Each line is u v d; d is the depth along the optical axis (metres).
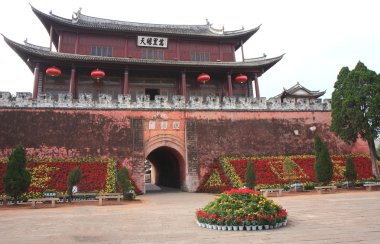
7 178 19.92
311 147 34.53
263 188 25.67
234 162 30.25
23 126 28.09
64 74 37.31
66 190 23.38
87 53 38.38
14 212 17.36
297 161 31.25
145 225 13.19
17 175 20.02
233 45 44.09
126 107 31.17
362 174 29.86
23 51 31.94
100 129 29.89
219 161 31.09
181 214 16.16
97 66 35.38
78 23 38.47
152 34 40.56
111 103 30.88
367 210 15.56
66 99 29.78
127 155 29.81
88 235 11.40
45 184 23.61
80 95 30.25
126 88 35.31
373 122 27.78
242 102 34.19
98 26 38.09
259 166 29.53
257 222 11.87
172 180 39.88
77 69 36.81
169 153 35.78
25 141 27.73
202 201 22.55
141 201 22.92
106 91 38.16
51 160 26.89
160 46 41.09
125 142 30.12
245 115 33.91
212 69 38.53
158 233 11.60
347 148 35.34
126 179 23.31
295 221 13.33
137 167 29.64
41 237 11.12
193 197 25.44
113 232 11.86
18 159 20.42
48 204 20.80
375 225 12.22
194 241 10.30
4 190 21.08
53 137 28.48
